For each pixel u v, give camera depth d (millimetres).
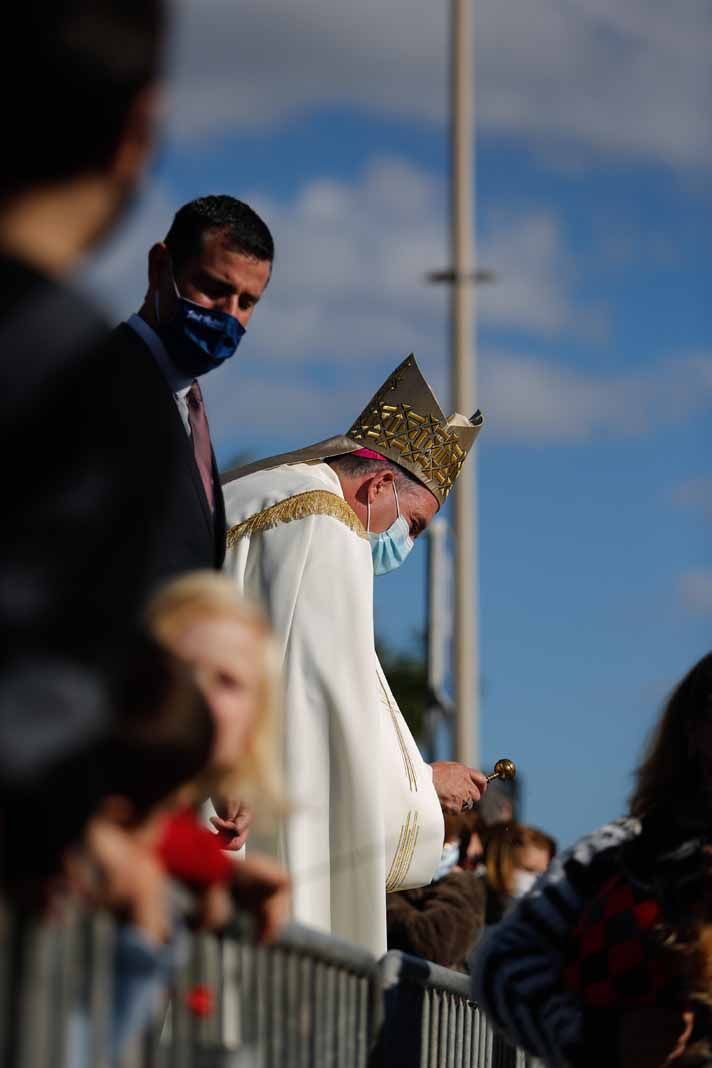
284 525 13367
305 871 12422
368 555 13484
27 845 4684
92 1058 5402
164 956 5562
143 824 5750
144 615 5930
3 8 4895
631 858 8430
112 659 4934
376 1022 9148
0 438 4730
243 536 13445
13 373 4770
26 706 4625
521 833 16062
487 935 8836
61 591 4727
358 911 12508
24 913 4898
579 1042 8250
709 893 8219
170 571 9953
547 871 8766
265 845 12453
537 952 8547
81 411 4820
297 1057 7824
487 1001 8648
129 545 4949
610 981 8227
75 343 4859
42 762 4602
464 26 48750
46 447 4762
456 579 47312
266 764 6473
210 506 10898
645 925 8227
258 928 6637
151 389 5367
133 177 5258
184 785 5785
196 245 11141
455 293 48438
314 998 8133
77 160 5051
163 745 5648
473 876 14891
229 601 6414
